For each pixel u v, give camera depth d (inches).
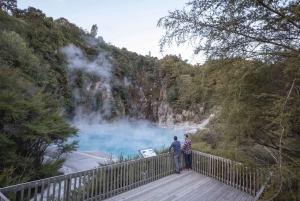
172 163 231.0
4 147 210.2
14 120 225.9
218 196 166.2
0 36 404.2
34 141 249.0
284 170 63.5
